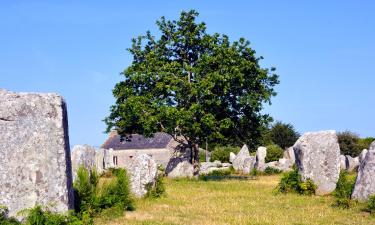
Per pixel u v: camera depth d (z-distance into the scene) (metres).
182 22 35.25
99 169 33.94
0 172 11.48
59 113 12.08
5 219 11.24
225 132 36.38
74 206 13.37
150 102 33.50
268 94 34.53
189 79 33.84
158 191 20.19
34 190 11.59
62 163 11.92
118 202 15.48
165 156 69.62
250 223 13.86
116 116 35.34
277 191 22.78
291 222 14.05
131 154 72.19
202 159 68.69
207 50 34.91
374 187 17.23
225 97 34.62
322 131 22.58
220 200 19.53
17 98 11.87
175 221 14.12
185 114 31.50
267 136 74.69
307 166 22.03
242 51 34.66
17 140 11.68
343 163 43.22
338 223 13.95
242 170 45.91
